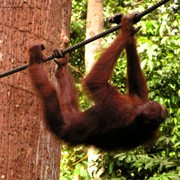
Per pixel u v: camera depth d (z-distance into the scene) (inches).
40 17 429.1
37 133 412.2
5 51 417.4
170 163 567.2
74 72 888.9
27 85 412.5
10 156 402.6
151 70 573.6
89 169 651.5
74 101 387.9
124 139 345.4
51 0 438.6
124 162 599.2
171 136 588.4
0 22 422.3
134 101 343.0
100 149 359.9
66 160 713.0
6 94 409.4
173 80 600.7
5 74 357.4
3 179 398.9
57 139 358.9
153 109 325.4
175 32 665.0
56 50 337.7
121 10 802.8
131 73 354.6
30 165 407.2
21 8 424.2
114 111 332.8
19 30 421.7
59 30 447.5
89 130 349.1
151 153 607.2
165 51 610.2
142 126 331.6
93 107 356.5
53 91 357.7
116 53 321.7
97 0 820.6
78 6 948.6
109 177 603.8
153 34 633.6
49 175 418.3
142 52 600.1
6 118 406.9
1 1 426.0
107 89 331.6
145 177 593.6
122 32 316.8
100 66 326.3
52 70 427.5
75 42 912.3
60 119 355.3
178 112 594.6
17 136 406.3
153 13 784.9
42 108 357.4
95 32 811.4
